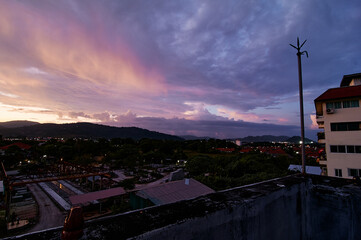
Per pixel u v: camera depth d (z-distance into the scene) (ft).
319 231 8.89
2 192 87.71
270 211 7.01
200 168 119.03
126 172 164.45
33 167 139.13
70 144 287.89
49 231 4.03
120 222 4.37
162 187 51.34
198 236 4.79
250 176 69.67
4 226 59.31
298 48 14.57
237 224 5.74
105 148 255.09
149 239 3.89
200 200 6.08
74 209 3.75
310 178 10.04
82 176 99.19
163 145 286.46
